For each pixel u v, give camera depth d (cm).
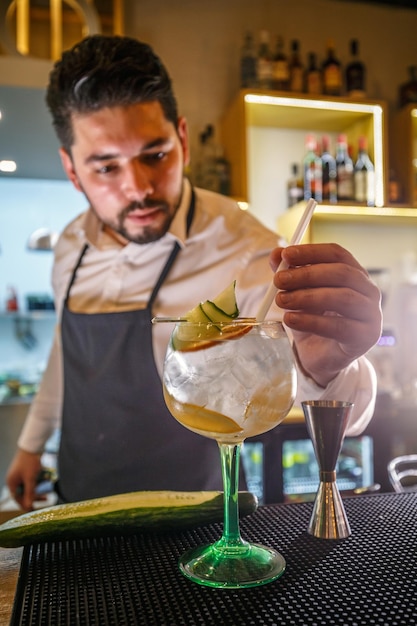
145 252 135
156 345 126
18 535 66
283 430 235
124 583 57
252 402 58
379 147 283
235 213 146
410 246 322
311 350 83
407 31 326
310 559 62
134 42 117
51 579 58
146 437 120
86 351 129
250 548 63
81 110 111
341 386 87
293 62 288
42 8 257
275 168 304
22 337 324
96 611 51
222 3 300
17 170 302
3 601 57
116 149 112
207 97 296
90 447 124
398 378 312
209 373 58
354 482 275
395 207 280
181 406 60
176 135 122
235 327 59
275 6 306
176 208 124
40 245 318
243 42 300
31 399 276
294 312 71
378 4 320
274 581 56
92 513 68
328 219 298
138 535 71
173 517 70
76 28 263
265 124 298
